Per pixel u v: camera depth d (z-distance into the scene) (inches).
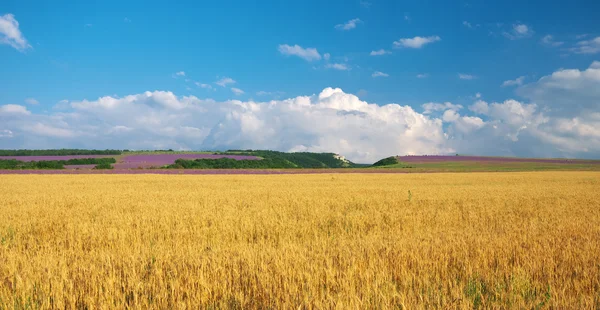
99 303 207.5
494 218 551.5
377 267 258.7
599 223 485.4
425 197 844.6
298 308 190.4
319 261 268.2
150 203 705.6
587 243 334.6
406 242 333.1
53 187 1159.0
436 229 447.5
